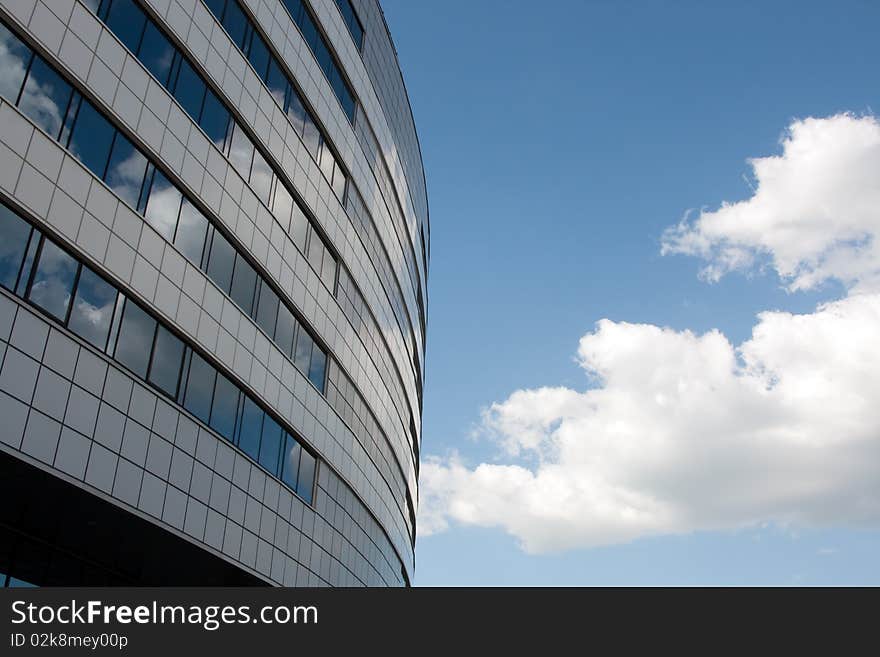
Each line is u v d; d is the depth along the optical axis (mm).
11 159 18609
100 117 21719
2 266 18062
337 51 37406
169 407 22734
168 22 24828
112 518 20672
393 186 45500
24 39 19562
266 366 28109
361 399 37250
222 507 24469
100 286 20859
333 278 34875
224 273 26344
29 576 20219
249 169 28641
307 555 29578
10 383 17641
